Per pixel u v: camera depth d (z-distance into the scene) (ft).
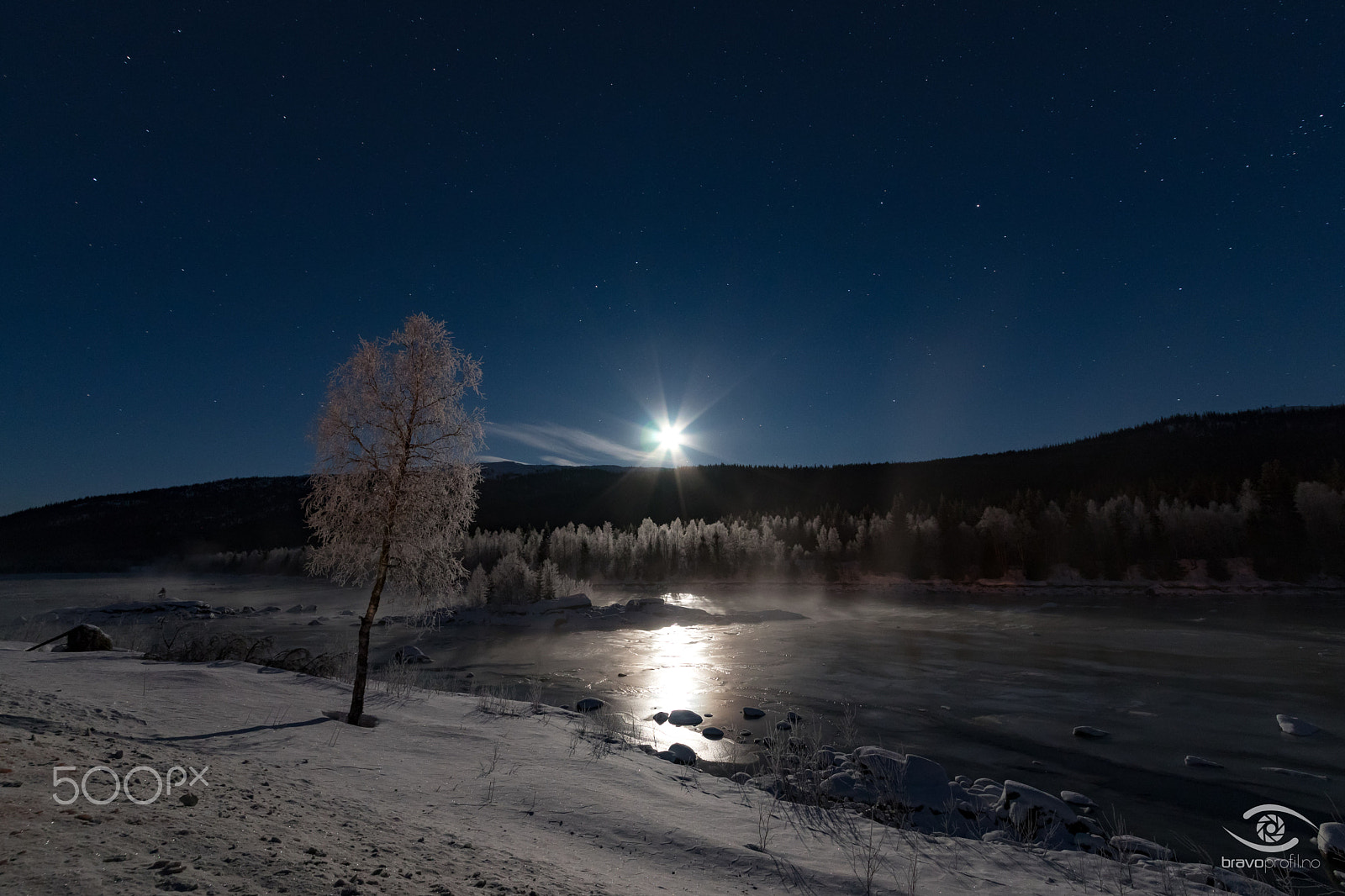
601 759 39.47
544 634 163.94
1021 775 53.11
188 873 12.32
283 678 55.62
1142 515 297.33
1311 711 73.46
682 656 122.11
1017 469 620.08
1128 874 28.14
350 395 47.29
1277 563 259.39
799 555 387.75
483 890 15.62
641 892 18.84
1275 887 33.47
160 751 26.35
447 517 48.75
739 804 33.65
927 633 154.30
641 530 419.95
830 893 22.16
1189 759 56.03
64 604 225.56
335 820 20.24
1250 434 579.48
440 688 82.53
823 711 75.10
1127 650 120.78
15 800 14.76
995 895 23.59
